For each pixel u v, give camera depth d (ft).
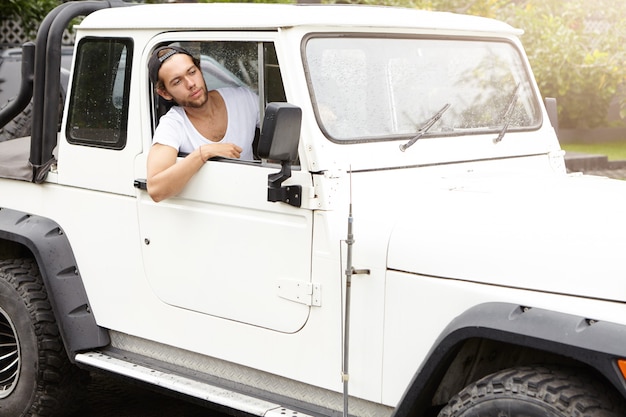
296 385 13.76
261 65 13.70
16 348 17.54
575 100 47.06
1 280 16.96
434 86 14.84
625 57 40.40
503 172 14.93
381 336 12.56
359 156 13.37
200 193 14.29
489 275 11.71
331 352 13.05
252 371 14.28
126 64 15.29
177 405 18.72
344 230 12.89
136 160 15.17
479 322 11.23
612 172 39.99
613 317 10.73
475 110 15.34
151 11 15.24
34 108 16.52
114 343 16.28
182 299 14.79
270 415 13.41
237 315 14.08
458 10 36.06
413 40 14.71
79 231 16.19
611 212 12.22
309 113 13.07
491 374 11.73
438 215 12.57
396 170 13.79
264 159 12.87
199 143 14.57
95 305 16.14
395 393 12.51
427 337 12.16
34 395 16.87
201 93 14.24
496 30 15.89
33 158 16.53
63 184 16.38
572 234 11.57
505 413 11.18
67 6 16.71
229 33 13.93
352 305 12.79
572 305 11.04
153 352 15.69
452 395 12.44
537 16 40.75
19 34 43.91
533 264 11.46
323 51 13.53
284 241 13.35
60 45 16.52
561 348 10.64
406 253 12.33
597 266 11.10
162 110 15.11
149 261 15.15
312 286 13.08
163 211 14.82
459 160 14.71
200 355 14.94
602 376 11.14
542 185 13.87
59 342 16.71
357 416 13.11
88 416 18.03
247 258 13.83
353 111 13.62
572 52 40.65
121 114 15.39
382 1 35.06
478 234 12.00
